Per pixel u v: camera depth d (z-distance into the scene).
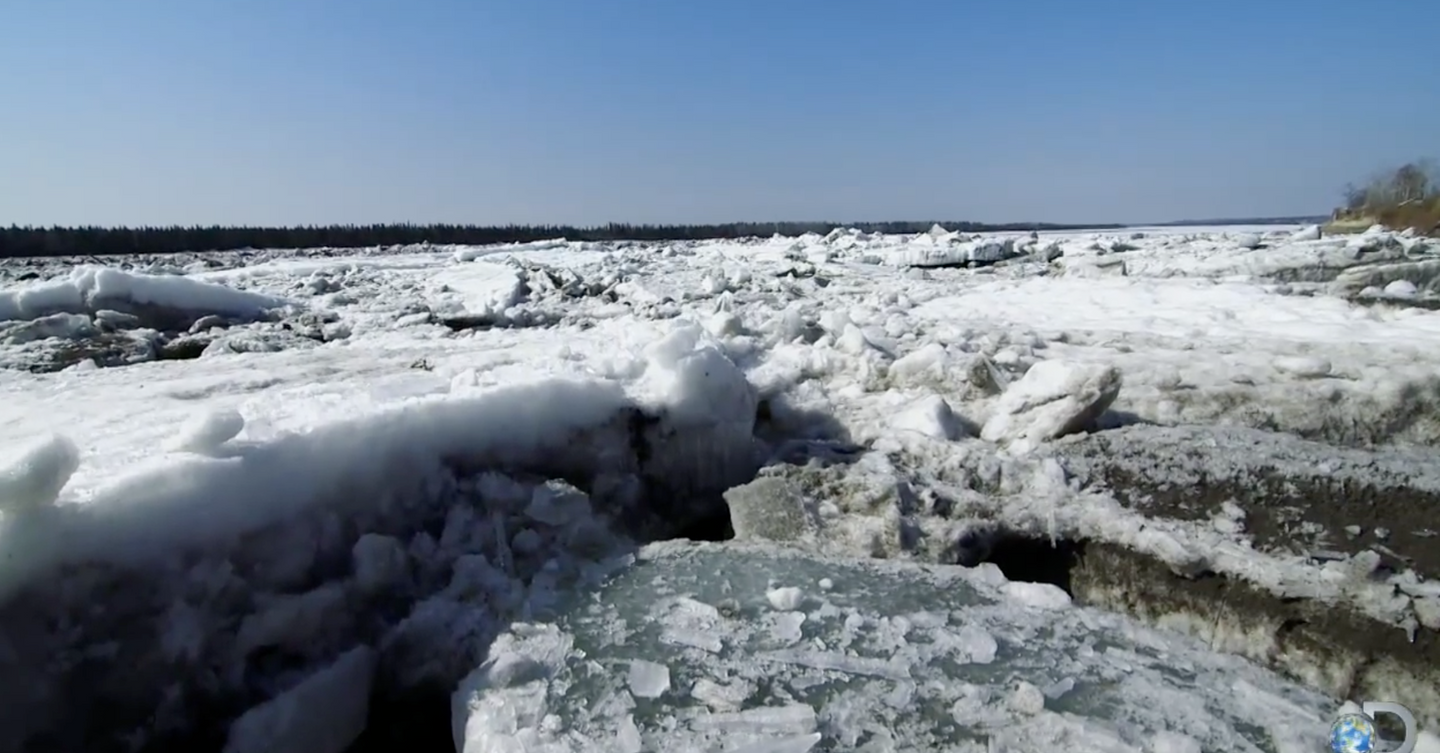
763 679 3.34
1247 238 20.33
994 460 5.41
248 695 3.19
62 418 4.56
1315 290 11.62
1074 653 3.62
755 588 4.13
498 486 4.37
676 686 3.29
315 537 3.63
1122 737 3.03
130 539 3.04
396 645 3.60
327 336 9.29
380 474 3.99
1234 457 5.36
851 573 4.33
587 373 5.52
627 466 5.18
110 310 9.60
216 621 3.20
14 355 7.43
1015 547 4.89
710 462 5.57
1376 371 6.43
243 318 10.86
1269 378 6.66
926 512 4.96
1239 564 4.21
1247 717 3.21
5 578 2.74
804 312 10.98
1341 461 5.25
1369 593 3.94
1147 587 4.46
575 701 3.20
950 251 18.39
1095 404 5.84
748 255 23.45
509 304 12.42
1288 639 4.01
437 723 3.56
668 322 8.20
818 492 5.16
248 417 4.09
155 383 5.78
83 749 2.81
